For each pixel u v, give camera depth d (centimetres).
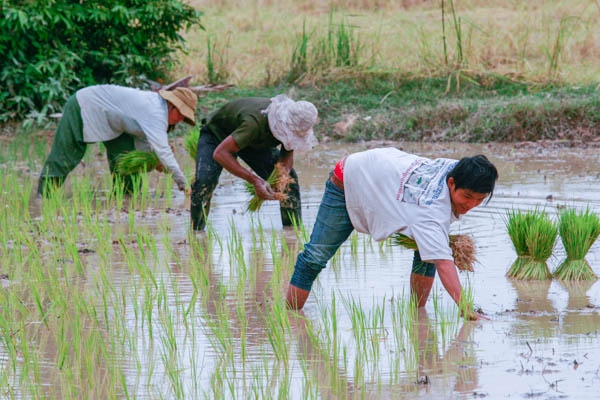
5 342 1002
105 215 1583
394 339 999
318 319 1081
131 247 1476
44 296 1194
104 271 1293
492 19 3591
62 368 929
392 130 2712
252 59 3381
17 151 2548
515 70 3023
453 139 2636
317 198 1862
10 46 2834
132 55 2919
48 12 2744
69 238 1474
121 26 2969
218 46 3541
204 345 994
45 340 1020
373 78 3052
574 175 2033
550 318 1062
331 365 920
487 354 940
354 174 1025
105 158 2456
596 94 2723
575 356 925
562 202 1714
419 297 1114
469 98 2889
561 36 3216
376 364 921
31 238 1504
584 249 1257
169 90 1791
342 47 3128
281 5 4200
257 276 1296
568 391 831
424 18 3809
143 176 1777
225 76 3162
